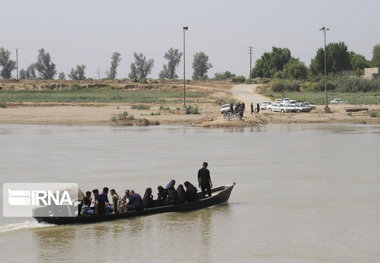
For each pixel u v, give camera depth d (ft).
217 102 463.01
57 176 124.06
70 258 68.13
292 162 143.95
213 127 275.39
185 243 73.61
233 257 67.97
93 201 93.04
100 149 174.91
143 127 278.46
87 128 271.08
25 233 78.84
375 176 122.21
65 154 162.30
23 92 641.40
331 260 66.64
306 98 493.77
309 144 188.14
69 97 529.45
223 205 95.45
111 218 84.79
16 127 278.05
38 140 206.59
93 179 120.06
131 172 128.88
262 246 72.13
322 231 78.64
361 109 346.74
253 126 280.72
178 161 146.51
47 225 82.94
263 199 99.35
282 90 643.86
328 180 117.60
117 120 306.35
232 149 173.47
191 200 91.45
